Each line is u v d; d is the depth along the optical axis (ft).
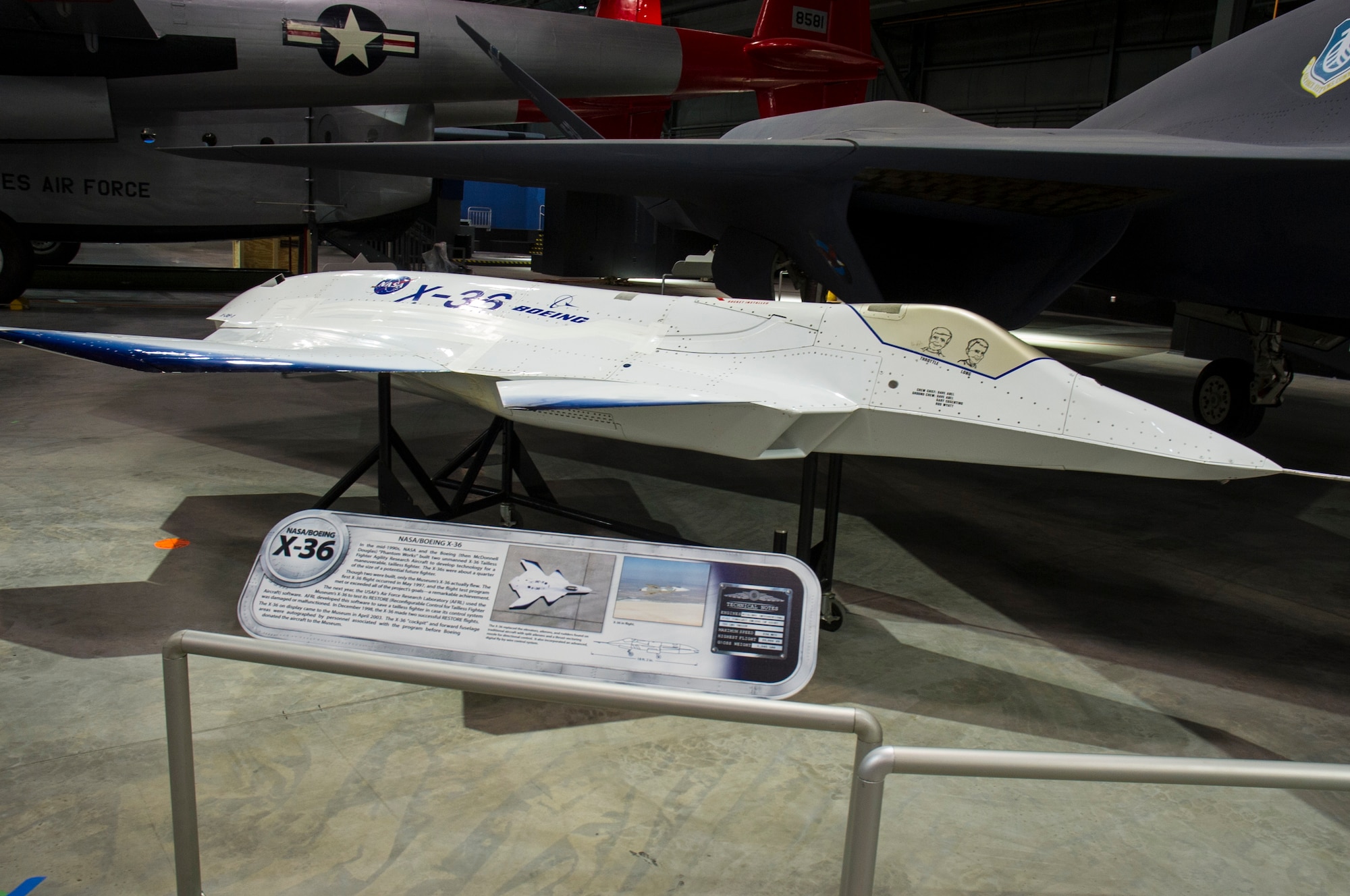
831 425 12.10
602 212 61.16
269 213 39.63
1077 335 51.65
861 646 12.08
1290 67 17.48
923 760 5.24
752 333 13.35
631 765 9.07
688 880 7.47
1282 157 13.91
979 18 79.15
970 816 8.52
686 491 19.12
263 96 34.58
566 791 8.58
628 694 5.72
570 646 8.21
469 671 5.88
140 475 18.02
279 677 10.52
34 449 19.57
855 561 15.40
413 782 8.61
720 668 8.02
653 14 54.08
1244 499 20.48
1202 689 11.30
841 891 5.64
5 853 7.38
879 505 18.89
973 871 7.76
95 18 30.78
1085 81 72.84
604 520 15.07
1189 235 18.92
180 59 32.32
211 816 7.97
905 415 11.92
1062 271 21.25
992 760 5.22
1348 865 8.02
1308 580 15.38
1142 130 20.88
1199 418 26.37
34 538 14.38
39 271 45.16
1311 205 15.74
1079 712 10.57
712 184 20.47
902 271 23.65
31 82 32.14
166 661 6.19
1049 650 12.23
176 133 37.19
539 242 86.69
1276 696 11.18
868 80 38.04
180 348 12.55
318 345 15.16
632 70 38.47
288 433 22.09
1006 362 11.72
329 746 9.14
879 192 20.17
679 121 116.67
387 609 8.55
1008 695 10.91
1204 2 64.69
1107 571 15.48
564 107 24.80
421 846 7.71
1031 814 8.59
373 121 40.01
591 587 8.45
